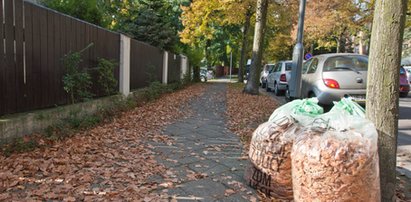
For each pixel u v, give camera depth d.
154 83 11.72
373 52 2.86
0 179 3.36
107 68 7.46
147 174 3.79
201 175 3.86
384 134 2.83
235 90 15.72
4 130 4.30
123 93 8.96
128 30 17.34
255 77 13.52
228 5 14.80
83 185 3.36
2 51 4.54
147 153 4.64
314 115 3.48
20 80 4.93
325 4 20.89
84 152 4.46
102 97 7.69
